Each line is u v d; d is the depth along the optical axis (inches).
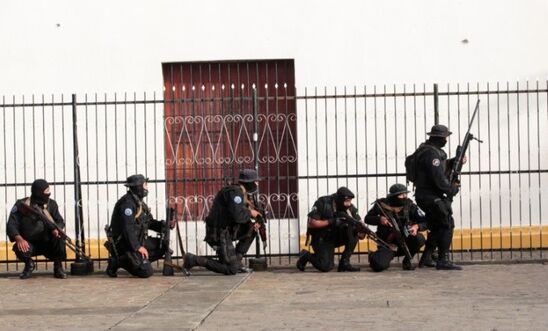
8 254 642.8
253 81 659.4
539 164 630.5
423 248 617.9
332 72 650.2
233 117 656.4
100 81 652.7
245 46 652.7
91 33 652.7
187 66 660.1
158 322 396.8
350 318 398.0
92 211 646.5
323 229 553.9
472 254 610.5
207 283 515.2
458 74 649.0
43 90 652.7
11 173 649.6
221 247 548.1
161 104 651.5
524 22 647.8
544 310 406.9
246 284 509.4
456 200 644.7
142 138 649.0
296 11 650.8
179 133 657.6
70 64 652.7
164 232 557.0
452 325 378.0
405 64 649.0
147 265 542.0
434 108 592.4
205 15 653.9
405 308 419.2
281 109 657.0
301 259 560.4
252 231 556.4
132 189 548.1
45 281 540.7
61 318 414.6
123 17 652.7
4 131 645.3
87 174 644.1
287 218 652.1
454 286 482.6
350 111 647.1
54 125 649.6
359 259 607.5
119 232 546.9
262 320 398.0
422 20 649.0
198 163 654.5
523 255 615.8
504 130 645.3
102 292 491.5
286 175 655.1
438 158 544.4
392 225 547.5
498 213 644.7
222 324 391.9
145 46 652.7
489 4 648.4
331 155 647.1
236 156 655.8
